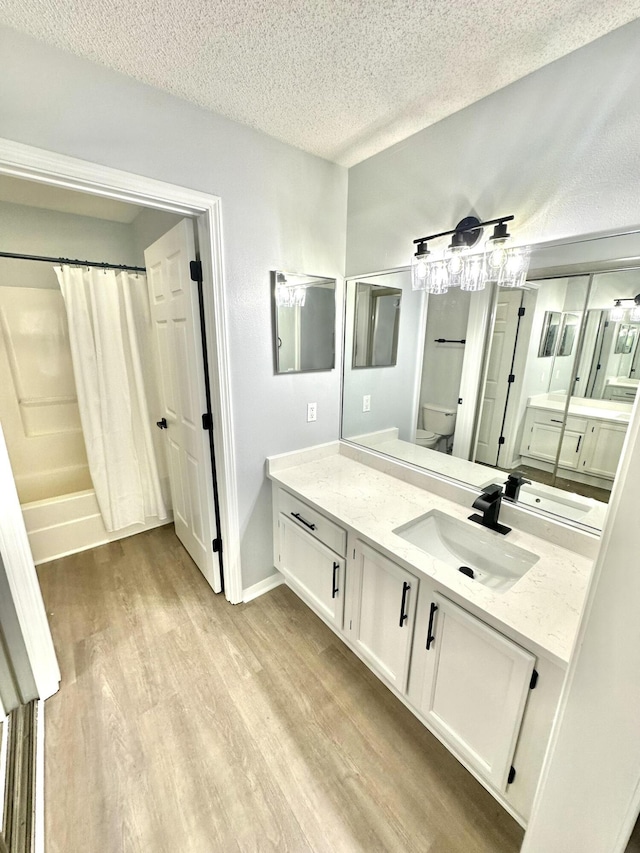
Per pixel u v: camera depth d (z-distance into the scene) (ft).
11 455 8.99
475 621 3.52
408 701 4.60
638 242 3.56
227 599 6.81
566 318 4.18
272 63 3.87
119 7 3.16
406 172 5.45
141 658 5.56
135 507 8.88
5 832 3.52
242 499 6.36
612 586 2.08
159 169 4.45
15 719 4.61
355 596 5.10
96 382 8.00
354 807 3.84
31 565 4.62
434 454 5.87
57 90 3.70
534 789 3.41
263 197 5.43
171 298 6.28
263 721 4.68
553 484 4.50
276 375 6.26
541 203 4.12
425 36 3.48
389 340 6.22
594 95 3.57
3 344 8.59
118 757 4.24
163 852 3.48
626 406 3.84
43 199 7.75
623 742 2.17
